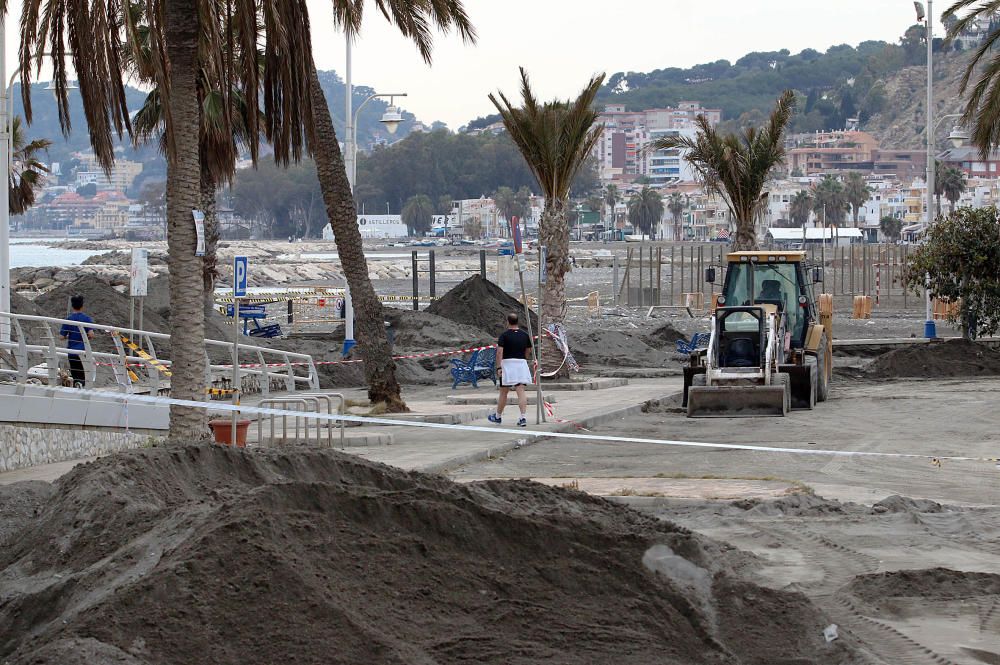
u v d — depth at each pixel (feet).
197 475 37.52
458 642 26.84
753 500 49.08
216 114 112.68
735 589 31.01
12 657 25.95
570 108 107.86
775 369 86.22
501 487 38.11
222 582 26.50
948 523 45.16
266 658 25.07
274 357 119.34
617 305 235.40
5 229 81.30
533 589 29.53
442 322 147.54
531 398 94.12
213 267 137.18
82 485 34.99
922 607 33.55
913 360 119.44
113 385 77.36
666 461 63.72
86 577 29.40
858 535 43.11
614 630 28.17
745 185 149.59
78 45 60.70
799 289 93.09
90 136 61.46
